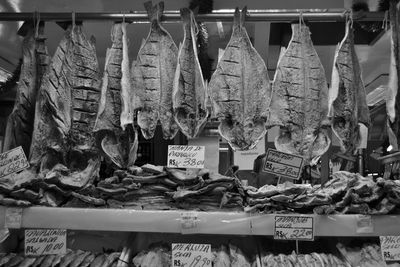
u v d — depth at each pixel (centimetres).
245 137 176
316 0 222
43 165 175
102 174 232
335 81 167
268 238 188
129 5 231
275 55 242
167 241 189
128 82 169
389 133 171
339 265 160
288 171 170
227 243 181
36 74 188
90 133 182
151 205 168
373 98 335
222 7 230
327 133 177
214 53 253
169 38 183
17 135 188
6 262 163
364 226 158
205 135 238
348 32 173
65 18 183
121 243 190
